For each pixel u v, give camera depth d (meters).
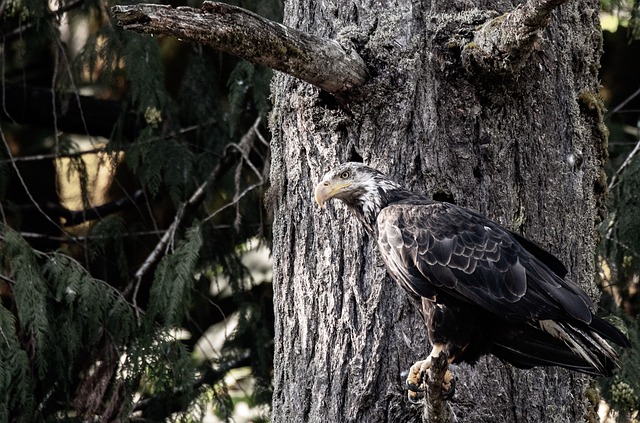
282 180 10.67
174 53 17.92
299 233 10.45
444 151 10.02
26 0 15.23
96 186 17.97
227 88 17.06
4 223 14.62
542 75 10.26
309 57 9.59
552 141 10.27
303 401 10.14
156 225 16.20
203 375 15.84
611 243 14.81
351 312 10.01
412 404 9.62
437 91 10.06
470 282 9.33
